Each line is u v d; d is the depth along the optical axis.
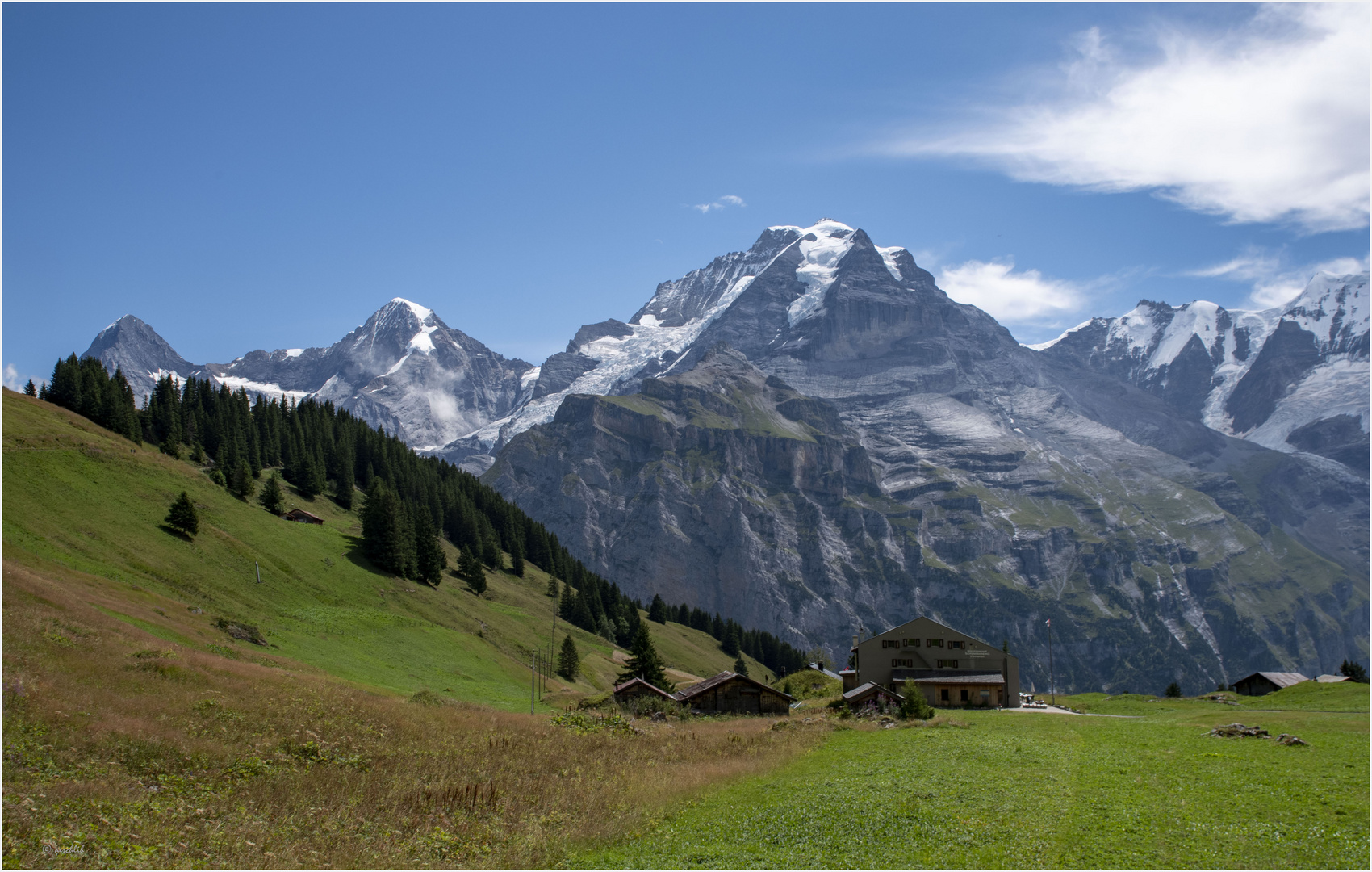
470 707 82.25
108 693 52.44
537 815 41.97
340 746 52.31
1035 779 49.03
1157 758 53.81
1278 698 104.75
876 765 55.53
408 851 36.12
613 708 92.50
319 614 124.38
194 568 118.81
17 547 95.25
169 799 39.12
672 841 39.41
